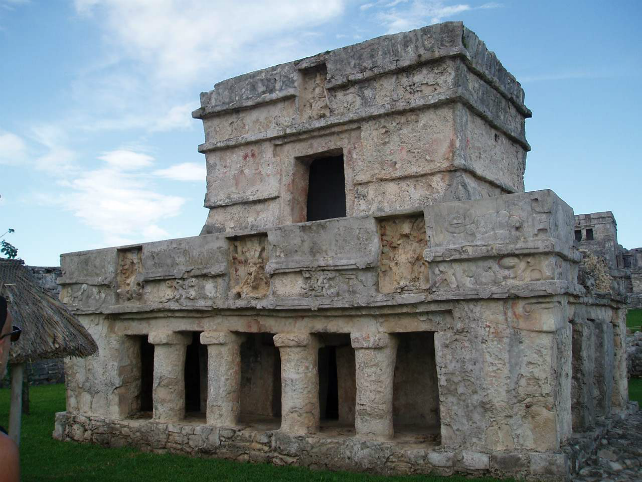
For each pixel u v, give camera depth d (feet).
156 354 39.81
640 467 29.37
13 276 27.07
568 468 26.84
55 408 57.00
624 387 44.42
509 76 43.98
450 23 37.22
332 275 33.55
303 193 43.01
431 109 37.42
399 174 37.91
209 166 45.96
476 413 28.71
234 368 37.37
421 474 29.22
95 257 43.37
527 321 28.04
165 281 40.16
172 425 37.99
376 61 39.42
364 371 32.24
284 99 43.01
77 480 31.60
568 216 31.14
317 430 34.37
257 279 36.73
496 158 41.70
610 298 40.96
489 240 29.17
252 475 30.81
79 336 28.07
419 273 31.81
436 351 30.30
